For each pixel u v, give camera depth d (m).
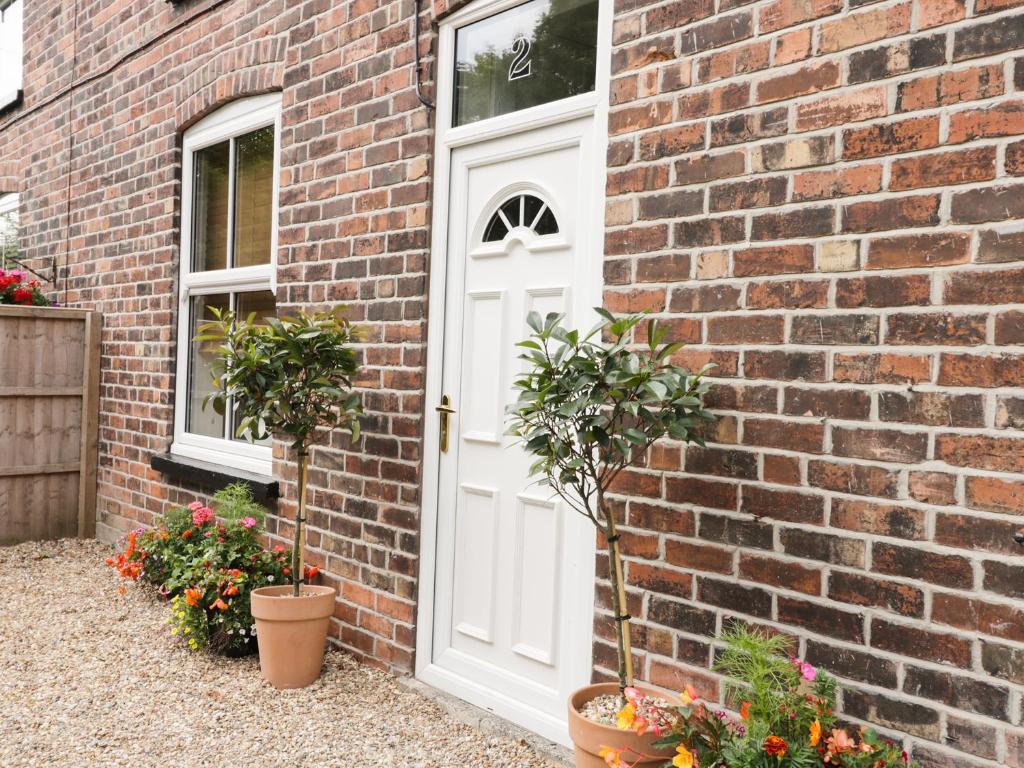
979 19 2.08
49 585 5.07
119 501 5.93
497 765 2.92
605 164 2.92
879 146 2.24
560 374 2.35
